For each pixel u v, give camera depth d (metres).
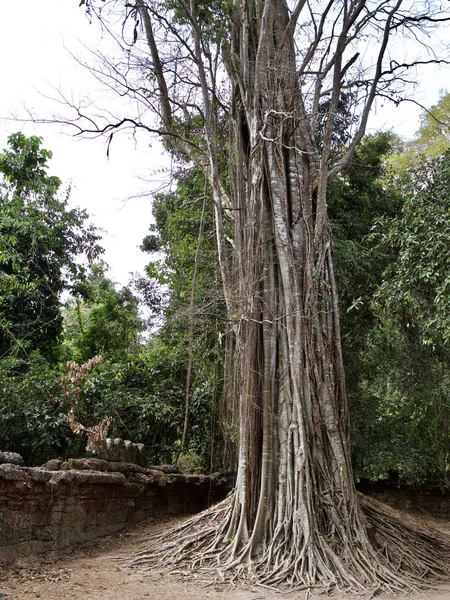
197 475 12.07
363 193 13.57
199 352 12.30
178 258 13.61
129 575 6.16
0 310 14.13
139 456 10.09
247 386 7.56
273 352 7.70
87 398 11.56
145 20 10.12
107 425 9.06
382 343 13.36
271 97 8.61
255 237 8.19
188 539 7.19
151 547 7.31
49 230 15.84
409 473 14.98
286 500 6.84
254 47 9.31
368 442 13.69
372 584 5.95
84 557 7.02
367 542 6.65
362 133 9.86
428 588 6.06
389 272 10.55
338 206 12.98
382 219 9.62
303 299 7.93
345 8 8.66
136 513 9.59
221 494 13.26
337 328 8.08
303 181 8.66
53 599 4.92
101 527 8.24
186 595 5.43
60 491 7.03
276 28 9.52
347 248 11.62
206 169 9.79
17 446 9.73
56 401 10.07
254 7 9.62
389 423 14.75
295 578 6.01
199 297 10.99
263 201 8.36
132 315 18.78
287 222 8.21
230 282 8.30
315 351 7.72
